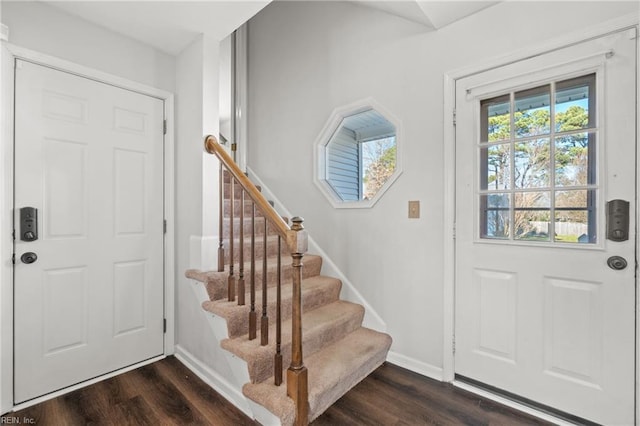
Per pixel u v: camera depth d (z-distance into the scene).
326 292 2.39
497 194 1.84
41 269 1.76
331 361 1.86
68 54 1.85
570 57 1.57
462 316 1.93
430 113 2.04
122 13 1.84
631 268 1.43
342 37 2.58
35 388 1.74
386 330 2.27
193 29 2.02
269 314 1.95
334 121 2.63
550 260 1.64
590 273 1.53
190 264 2.18
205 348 1.99
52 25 1.79
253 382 1.60
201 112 2.08
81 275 1.92
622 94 1.45
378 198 2.32
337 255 2.60
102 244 2.00
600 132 1.50
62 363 1.84
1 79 1.60
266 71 3.28
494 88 1.81
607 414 1.49
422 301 2.08
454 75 1.94
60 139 1.83
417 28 2.11
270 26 3.25
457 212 1.95
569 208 1.61
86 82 1.94
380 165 3.65
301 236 1.47
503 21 1.76
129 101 2.12
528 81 1.70
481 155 1.89
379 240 2.32
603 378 1.50
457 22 1.93
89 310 1.95
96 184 1.98
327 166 2.85
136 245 2.16
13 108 1.66
